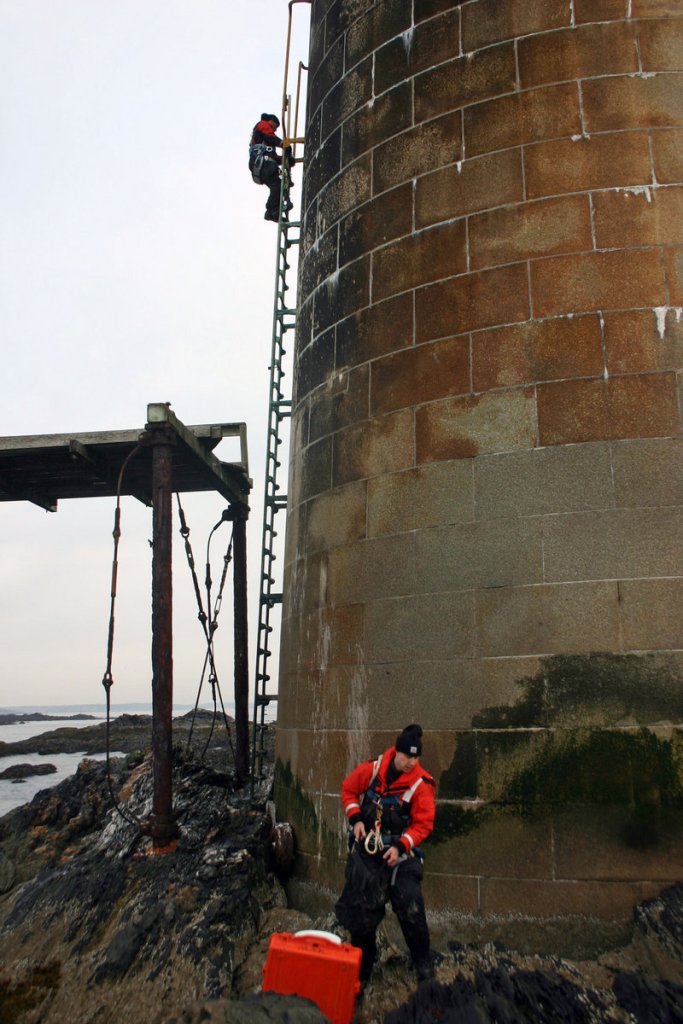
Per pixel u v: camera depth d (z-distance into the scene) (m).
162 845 6.38
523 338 6.05
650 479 5.53
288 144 9.95
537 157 6.37
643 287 5.87
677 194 6.02
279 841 6.32
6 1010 4.97
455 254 6.52
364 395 6.80
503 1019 4.18
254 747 8.56
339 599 6.52
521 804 5.29
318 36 8.74
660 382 5.68
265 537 9.12
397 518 6.28
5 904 6.71
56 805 8.23
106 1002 4.86
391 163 7.19
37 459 8.55
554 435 5.79
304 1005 3.94
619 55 6.39
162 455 7.17
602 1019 4.19
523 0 6.79
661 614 5.30
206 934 5.25
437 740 5.66
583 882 5.05
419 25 7.35
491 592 5.71
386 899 4.41
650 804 5.06
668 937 4.58
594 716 5.27
